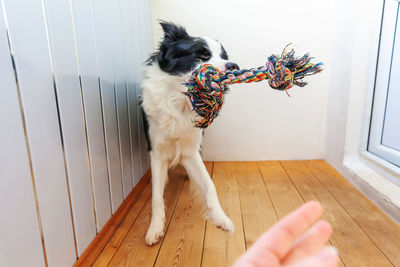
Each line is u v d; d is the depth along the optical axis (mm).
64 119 898
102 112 1197
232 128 2191
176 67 1211
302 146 2215
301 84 826
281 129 2186
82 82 1019
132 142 1611
